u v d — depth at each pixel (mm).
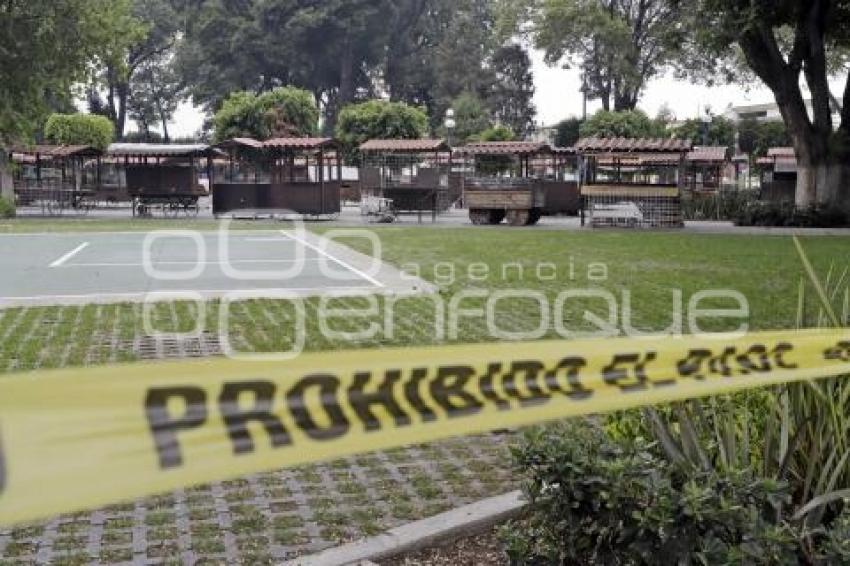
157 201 31234
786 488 2805
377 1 69438
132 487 1831
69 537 3990
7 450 1695
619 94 52781
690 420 3209
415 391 2291
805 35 25812
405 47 75500
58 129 40688
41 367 7359
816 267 15031
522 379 2479
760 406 3561
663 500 2697
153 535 4031
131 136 78562
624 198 26047
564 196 30984
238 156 31734
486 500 4309
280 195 30109
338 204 31000
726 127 50594
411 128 46531
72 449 1771
